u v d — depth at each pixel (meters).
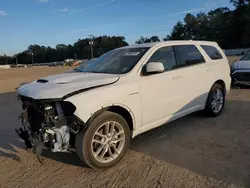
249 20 78.62
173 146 4.26
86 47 128.25
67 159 3.96
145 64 4.19
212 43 5.99
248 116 5.74
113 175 3.42
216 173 3.32
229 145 4.19
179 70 4.71
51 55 144.75
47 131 3.29
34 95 3.34
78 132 3.37
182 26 114.38
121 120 3.68
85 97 3.32
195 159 3.74
